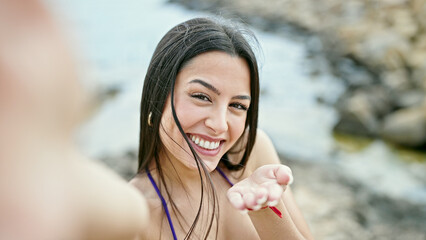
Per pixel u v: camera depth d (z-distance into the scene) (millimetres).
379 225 3953
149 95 1466
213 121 1311
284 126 6375
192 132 1345
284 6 13859
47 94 342
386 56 8812
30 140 339
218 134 1333
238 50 1346
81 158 451
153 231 1392
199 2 13828
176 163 1460
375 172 5152
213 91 1308
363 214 4090
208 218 1511
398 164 5492
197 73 1313
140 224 496
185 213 1468
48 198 350
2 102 327
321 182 4609
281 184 1113
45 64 338
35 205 340
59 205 360
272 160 1857
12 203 330
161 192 1470
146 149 1527
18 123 333
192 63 1321
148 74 1467
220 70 1309
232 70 1321
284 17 12992
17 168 333
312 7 13625
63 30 353
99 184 445
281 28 12336
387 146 6020
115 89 7117
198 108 1318
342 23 12133
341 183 4656
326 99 7641
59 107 352
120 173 4387
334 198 4285
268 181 1110
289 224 1440
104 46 9398
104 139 5309
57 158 367
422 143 5945
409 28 10656
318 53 10281
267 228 1423
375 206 4281
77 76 362
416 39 10281
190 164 1371
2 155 328
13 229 330
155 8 13164
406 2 12203
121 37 10156
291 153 5402
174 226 1438
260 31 11953
